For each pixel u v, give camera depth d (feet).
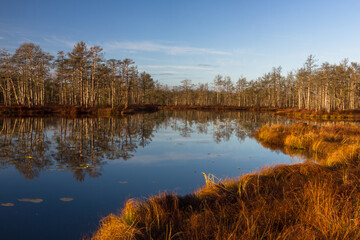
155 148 42.34
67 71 148.15
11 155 34.53
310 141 43.75
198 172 27.40
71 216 16.56
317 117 124.16
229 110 204.74
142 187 22.36
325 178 18.60
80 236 13.80
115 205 18.34
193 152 39.19
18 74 132.46
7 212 17.19
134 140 50.44
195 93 297.53
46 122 77.36
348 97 189.78
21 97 147.33
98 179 24.68
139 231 11.57
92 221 15.81
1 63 126.00
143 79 221.05
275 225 11.60
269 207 13.52
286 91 237.66
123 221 13.24
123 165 30.40
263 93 272.72
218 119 109.91
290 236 9.71
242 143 48.34
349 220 10.52
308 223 11.09
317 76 152.15
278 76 237.66
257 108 209.05
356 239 9.28
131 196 20.08
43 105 131.03
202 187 20.18
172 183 23.52
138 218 13.37
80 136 52.49
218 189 17.87
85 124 74.74
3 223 15.49
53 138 49.19
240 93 268.62
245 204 14.78
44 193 20.85
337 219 10.56
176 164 31.07
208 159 34.14
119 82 174.29
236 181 20.31
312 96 199.82
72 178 24.99
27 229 14.71
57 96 207.51
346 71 171.53
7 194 20.56
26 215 16.72
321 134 47.91
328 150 37.06
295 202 13.96
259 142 49.70
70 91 178.09
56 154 35.73
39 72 135.03
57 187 22.33
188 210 15.06
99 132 59.21
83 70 133.49
